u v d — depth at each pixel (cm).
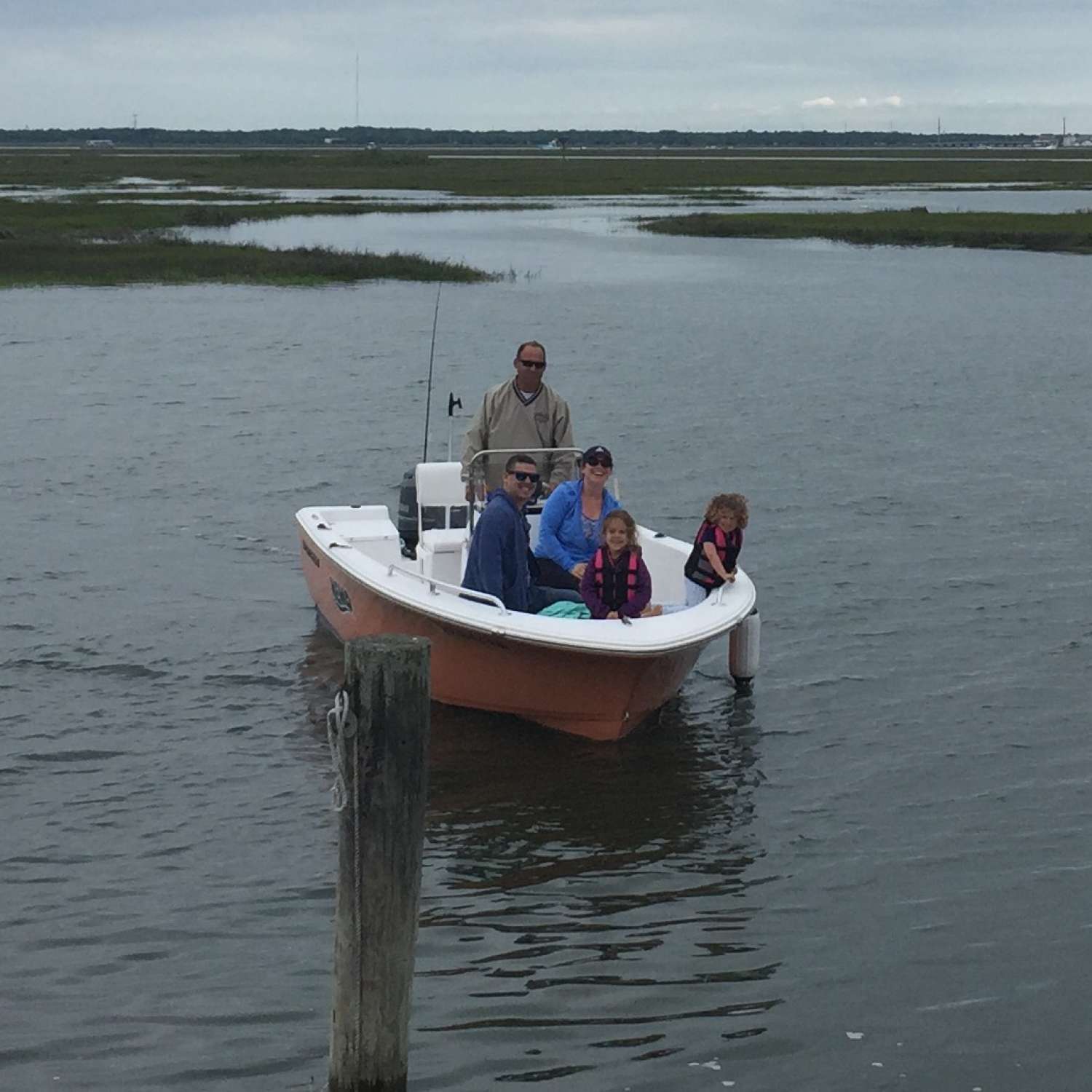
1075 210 6781
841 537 1387
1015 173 11981
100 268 3778
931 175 11631
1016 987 650
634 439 1834
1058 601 1191
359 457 1733
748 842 792
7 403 2034
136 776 859
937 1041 611
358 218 6438
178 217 5722
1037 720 950
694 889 740
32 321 2911
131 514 1466
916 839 793
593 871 758
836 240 5312
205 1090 573
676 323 2989
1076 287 3719
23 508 1480
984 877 750
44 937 681
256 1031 612
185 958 666
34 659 1048
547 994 643
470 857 773
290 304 3244
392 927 554
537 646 868
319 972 657
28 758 880
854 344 2692
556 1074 585
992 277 4003
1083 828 802
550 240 5300
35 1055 593
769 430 1892
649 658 862
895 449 1781
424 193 8706
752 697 998
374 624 988
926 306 3312
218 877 741
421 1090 573
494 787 859
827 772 881
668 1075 586
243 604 1190
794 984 653
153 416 1961
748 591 982
